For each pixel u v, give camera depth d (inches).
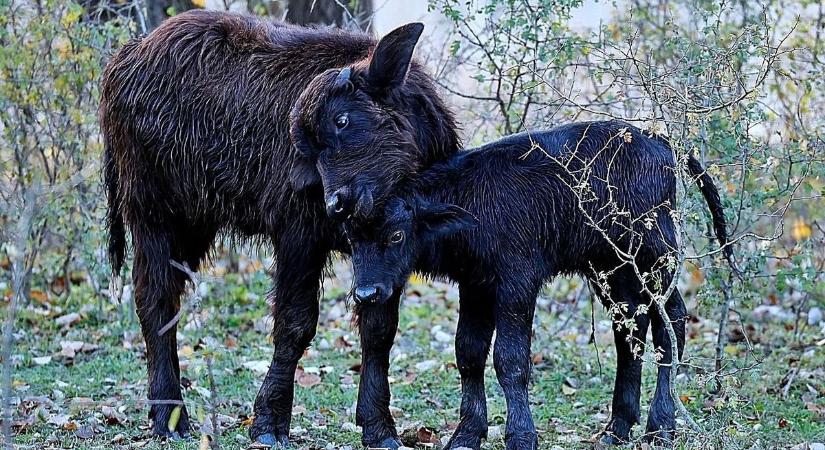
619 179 384.8
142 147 428.5
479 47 544.7
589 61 585.6
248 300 630.5
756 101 451.2
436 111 392.8
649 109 495.5
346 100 362.6
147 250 435.5
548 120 496.7
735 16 601.0
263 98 406.9
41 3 578.9
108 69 440.8
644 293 399.5
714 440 365.7
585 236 385.4
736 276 495.2
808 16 586.2
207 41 421.7
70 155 571.8
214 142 414.9
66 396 473.7
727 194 493.0
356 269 356.5
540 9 504.4
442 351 564.1
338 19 678.5
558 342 566.3
